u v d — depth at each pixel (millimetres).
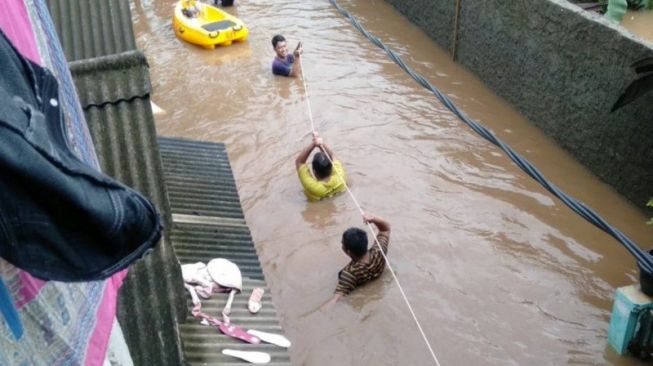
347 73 11914
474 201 8453
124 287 4199
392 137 9867
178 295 4469
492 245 7688
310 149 8539
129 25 7398
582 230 7957
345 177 8891
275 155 9508
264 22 14312
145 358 3957
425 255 7523
